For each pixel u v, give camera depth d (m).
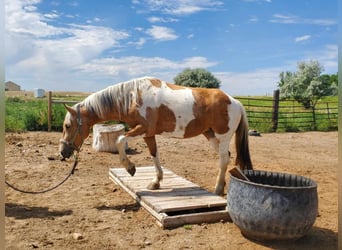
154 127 4.89
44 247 3.47
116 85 5.00
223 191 5.21
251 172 4.37
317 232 4.02
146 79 5.01
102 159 8.01
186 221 4.13
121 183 5.70
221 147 5.11
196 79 35.16
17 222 4.12
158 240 3.71
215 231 3.97
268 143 11.71
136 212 4.58
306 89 31.16
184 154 9.14
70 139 4.91
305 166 8.09
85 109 4.94
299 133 15.02
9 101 24.61
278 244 3.61
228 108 5.01
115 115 5.01
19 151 8.47
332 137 13.71
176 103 4.88
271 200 3.42
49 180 6.13
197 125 4.98
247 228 3.62
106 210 4.64
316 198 3.56
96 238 3.73
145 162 7.94
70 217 4.36
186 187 5.23
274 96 15.66
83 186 5.83
